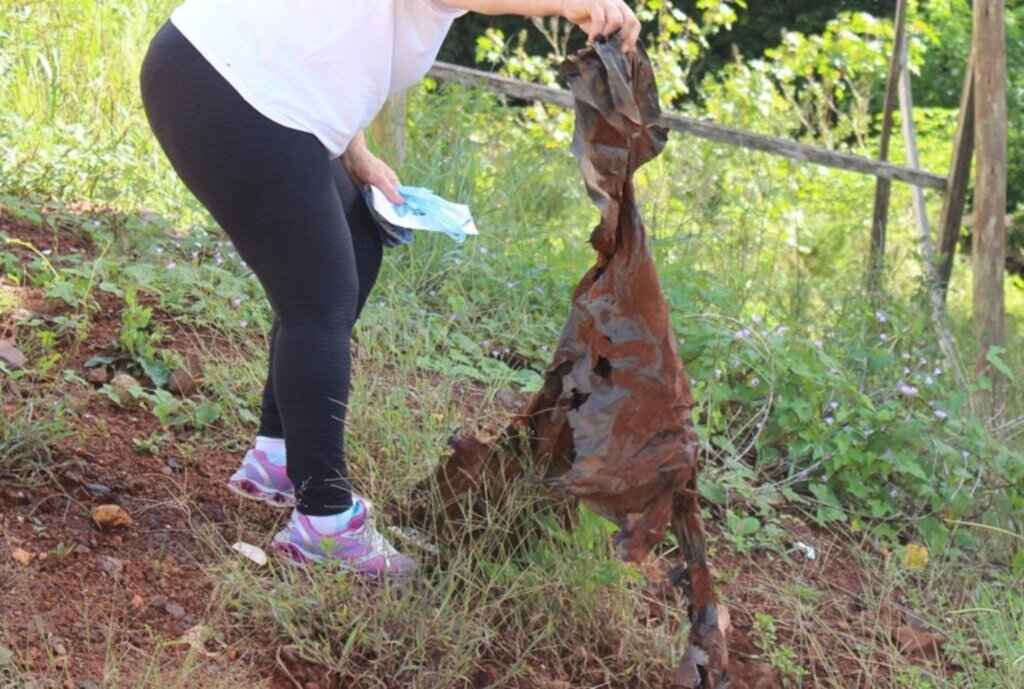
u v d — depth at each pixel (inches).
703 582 114.6
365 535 119.4
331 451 117.1
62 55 257.1
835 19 521.0
